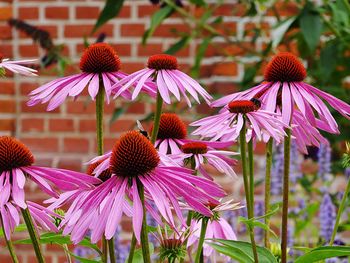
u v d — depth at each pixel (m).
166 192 0.89
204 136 1.01
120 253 1.46
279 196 1.71
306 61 2.08
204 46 2.05
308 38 1.71
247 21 2.37
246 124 1.00
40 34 2.07
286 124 0.98
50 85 1.03
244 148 1.00
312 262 0.97
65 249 1.02
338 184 2.22
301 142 1.06
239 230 1.58
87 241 0.99
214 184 0.89
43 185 0.90
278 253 1.13
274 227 2.01
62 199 0.92
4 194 0.89
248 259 1.00
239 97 1.03
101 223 0.87
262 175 2.04
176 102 2.13
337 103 1.02
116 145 0.91
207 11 2.09
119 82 1.01
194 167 1.04
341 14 1.79
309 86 1.03
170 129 1.12
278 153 1.66
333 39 1.86
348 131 1.85
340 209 1.09
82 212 0.89
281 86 1.03
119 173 0.90
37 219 0.94
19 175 0.90
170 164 0.93
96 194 0.89
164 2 2.04
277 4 2.34
